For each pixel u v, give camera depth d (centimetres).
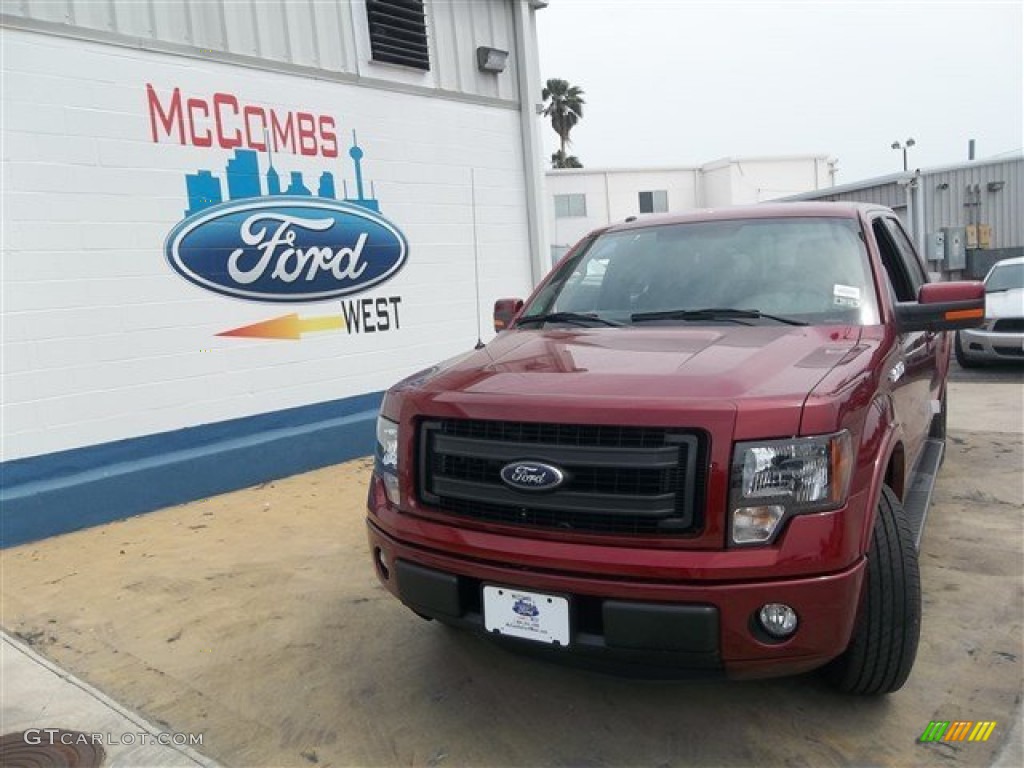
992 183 2002
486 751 291
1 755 296
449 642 376
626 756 284
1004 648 342
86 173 570
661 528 248
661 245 414
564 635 257
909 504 378
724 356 289
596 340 338
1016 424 770
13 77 535
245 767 286
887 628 279
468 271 859
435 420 288
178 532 545
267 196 676
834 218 400
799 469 242
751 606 240
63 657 375
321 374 723
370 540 318
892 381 318
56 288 558
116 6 583
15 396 541
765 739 288
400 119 783
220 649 378
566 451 257
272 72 679
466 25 848
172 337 620
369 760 288
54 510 543
